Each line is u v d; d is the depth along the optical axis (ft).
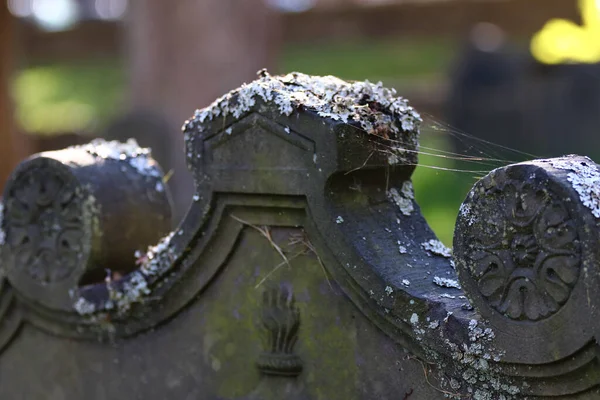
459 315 7.85
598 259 6.84
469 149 13.24
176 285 9.79
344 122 8.49
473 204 7.59
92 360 10.59
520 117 33.22
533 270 7.25
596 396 7.18
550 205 7.11
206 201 9.36
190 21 28.99
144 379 10.21
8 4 29.45
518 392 7.63
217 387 9.69
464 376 7.96
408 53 52.90
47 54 51.13
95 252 10.11
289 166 8.80
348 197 8.81
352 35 48.96
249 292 9.39
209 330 9.71
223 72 29.01
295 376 9.16
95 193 10.09
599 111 32.09
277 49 30.58
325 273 8.89
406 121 9.03
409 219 9.19
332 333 8.89
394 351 8.48
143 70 29.71
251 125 8.97
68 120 47.44
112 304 10.09
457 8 47.32
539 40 40.83
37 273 10.60
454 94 34.71
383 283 8.29
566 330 7.07
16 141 30.37
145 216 10.46
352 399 8.79
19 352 11.23
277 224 9.09
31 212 10.55
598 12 43.68
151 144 29.04
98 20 50.47
